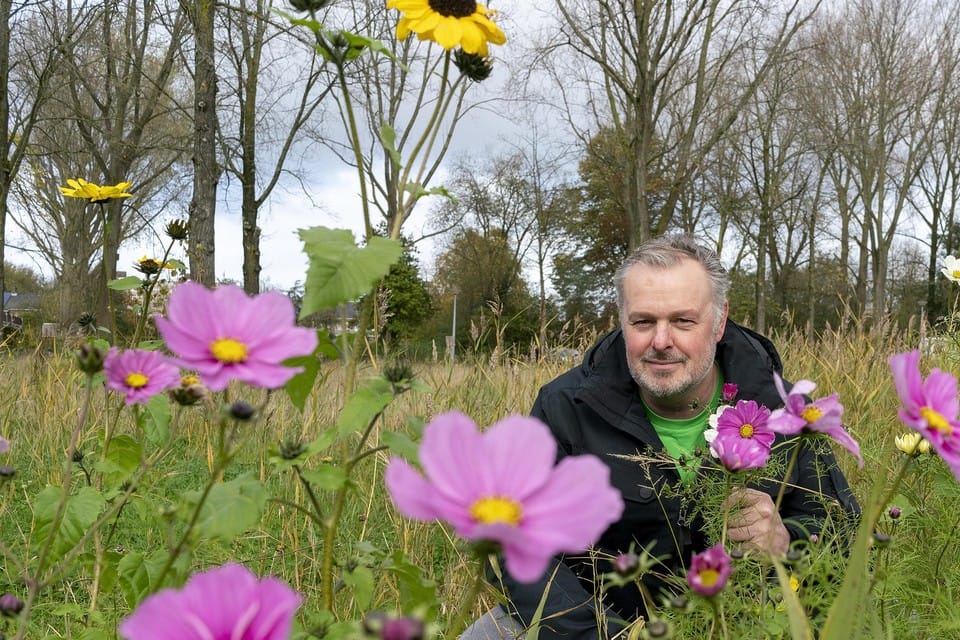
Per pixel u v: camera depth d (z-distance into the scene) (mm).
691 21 14523
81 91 16766
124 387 1094
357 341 1229
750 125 20859
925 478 2012
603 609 1894
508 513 578
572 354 4504
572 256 32250
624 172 17750
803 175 24875
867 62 21688
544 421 2395
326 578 1178
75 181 2303
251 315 857
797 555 1206
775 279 27219
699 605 1282
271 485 3215
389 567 1282
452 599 2350
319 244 1167
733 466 1272
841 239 25375
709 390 2314
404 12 1296
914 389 874
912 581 1635
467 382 3727
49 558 1401
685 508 1870
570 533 556
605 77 15898
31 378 4293
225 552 2508
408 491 562
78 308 14891
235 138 12641
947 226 23422
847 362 4070
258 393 3914
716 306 2186
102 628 1597
